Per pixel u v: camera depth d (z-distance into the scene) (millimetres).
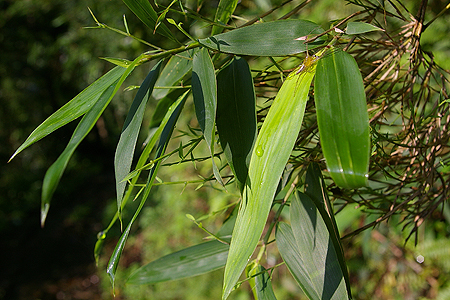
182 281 2521
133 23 2631
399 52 591
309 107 579
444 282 1540
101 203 5145
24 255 4301
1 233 4516
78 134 456
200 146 2213
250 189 476
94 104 477
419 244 1509
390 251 1666
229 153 510
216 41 512
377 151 558
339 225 1008
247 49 507
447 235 1478
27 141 478
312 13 1400
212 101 491
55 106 5113
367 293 1717
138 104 511
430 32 1188
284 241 554
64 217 4945
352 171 419
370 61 623
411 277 1604
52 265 4074
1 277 4012
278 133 469
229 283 470
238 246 475
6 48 4602
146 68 2844
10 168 5121
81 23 3459
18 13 4250
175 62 602
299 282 528
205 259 627
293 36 507
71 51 3725
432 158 584
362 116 434
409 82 604
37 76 4820
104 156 6379
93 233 4441
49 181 433
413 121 569
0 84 4758
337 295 510
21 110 4969
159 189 3191
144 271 641
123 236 480
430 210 602
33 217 4895
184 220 2594
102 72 3510
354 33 493
